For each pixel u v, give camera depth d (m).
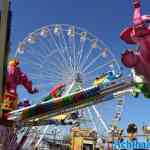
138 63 14.60
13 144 18.75
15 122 17.70
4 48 11.56
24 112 17.47
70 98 16.78
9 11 12.14
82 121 43.22
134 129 42.44
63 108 17.19
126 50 14.40
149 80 14.97
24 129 24.61
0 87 11.63
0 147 16.44
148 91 15.59
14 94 21.22
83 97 16.66
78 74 38.69
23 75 23.17
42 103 17.25
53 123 22.11
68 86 38.16
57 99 16.98
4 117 17.39
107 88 16.28
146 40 13.78
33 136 37.16
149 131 42.50
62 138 54.75
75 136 48.22
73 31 41.22
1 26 11.57
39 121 20.25
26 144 34.06
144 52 14.20
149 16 13.70
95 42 41.28
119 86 16.06
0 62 11.52
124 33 14.16
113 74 18.47
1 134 17.25
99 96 16.67
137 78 15.34
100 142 46.06
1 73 11.55
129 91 17.25
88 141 47.53
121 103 42.28
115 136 43.53
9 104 20.12
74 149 48.03
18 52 39.62
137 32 13.71
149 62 14.34
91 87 16.56
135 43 14.30
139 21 13.66
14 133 18.84
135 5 13.80
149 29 13.64
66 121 23.09
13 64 22.56
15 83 22.36
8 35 12.12
